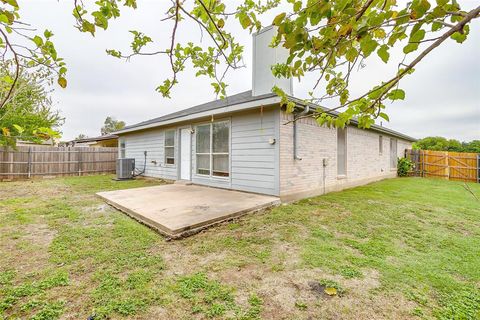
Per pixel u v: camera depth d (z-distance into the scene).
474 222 4.30
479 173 11.04
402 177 12.70
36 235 3.46
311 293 2.14
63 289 2.15
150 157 10.70
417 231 3.79
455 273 2.52
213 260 2.76
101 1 1.35
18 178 10.45
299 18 1.15
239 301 2.03
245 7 1.58
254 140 6.26
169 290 2.16
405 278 2.39
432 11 0.92
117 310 1.89
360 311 1.92
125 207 4.73
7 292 2.09
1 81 1.65
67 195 6.56
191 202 5.20
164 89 2.04
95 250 2.96
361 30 1.08
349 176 8.48
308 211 4.93
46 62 1.38
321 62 1.44
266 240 3.36
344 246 3.18
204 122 7.85
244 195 6.05
